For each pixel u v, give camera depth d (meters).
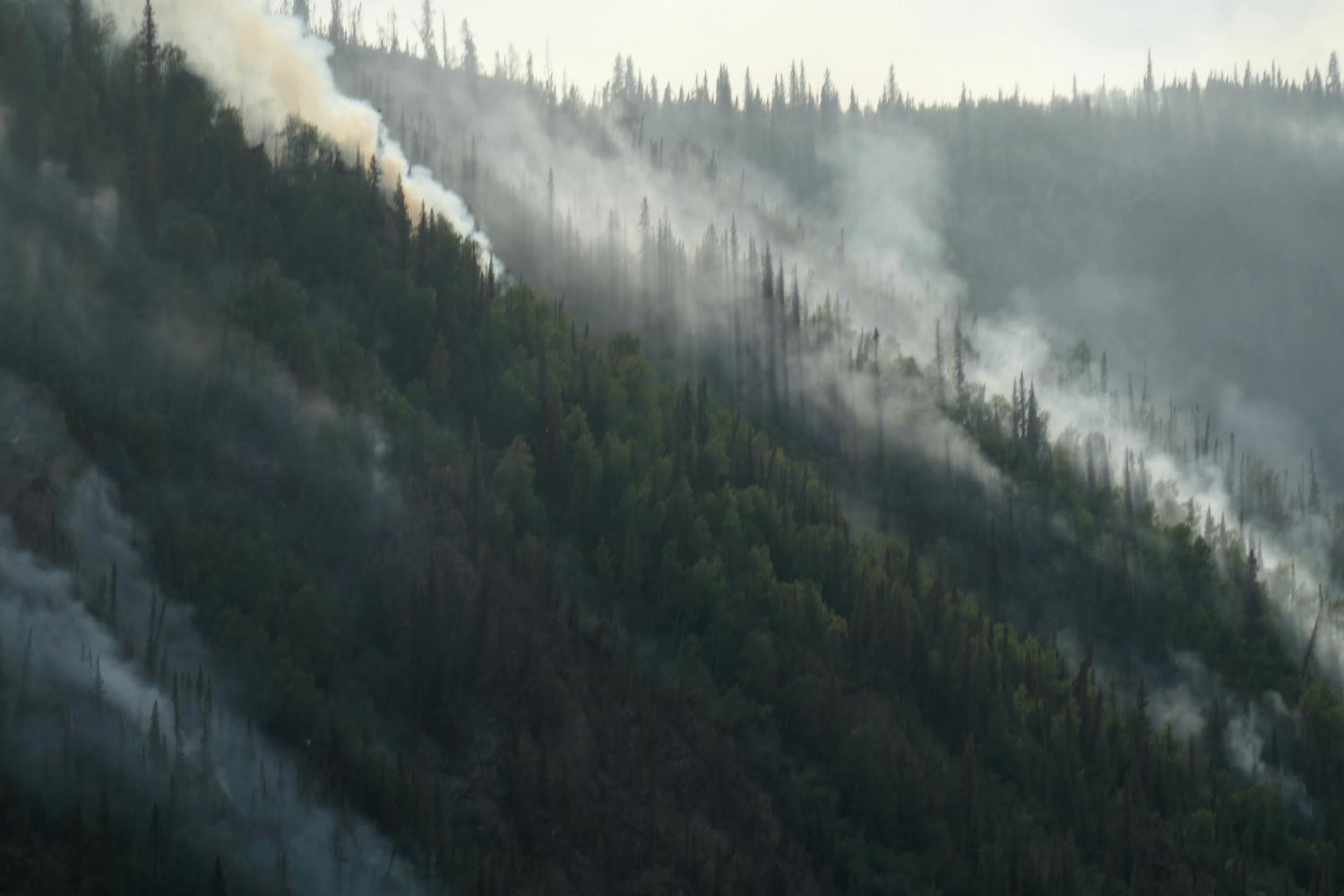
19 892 130.00
